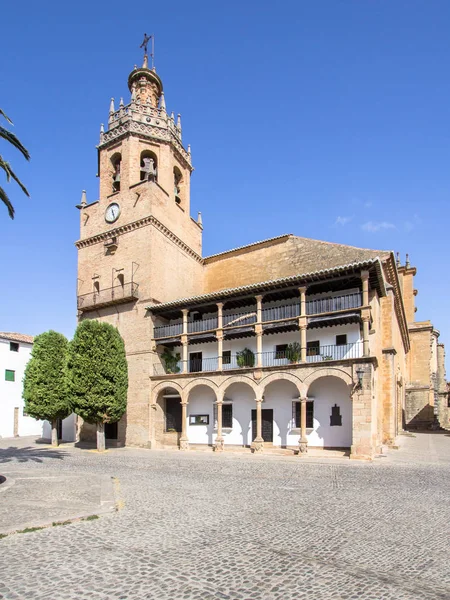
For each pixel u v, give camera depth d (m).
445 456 23.61
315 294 28.52
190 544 8.24
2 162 16.91
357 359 23.38
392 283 32.97
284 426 27.67
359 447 22.48
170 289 34.84
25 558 7.46
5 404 44.50
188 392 29.59
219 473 18.03
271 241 36.16
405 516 10.49
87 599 5.95
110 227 35.78
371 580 6.63
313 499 12.55
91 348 29.17
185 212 38.56
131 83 39.62
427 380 51.72
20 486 14.52
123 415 32.28
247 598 5.99
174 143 37.41
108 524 9.66
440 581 6.62
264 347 29.53
